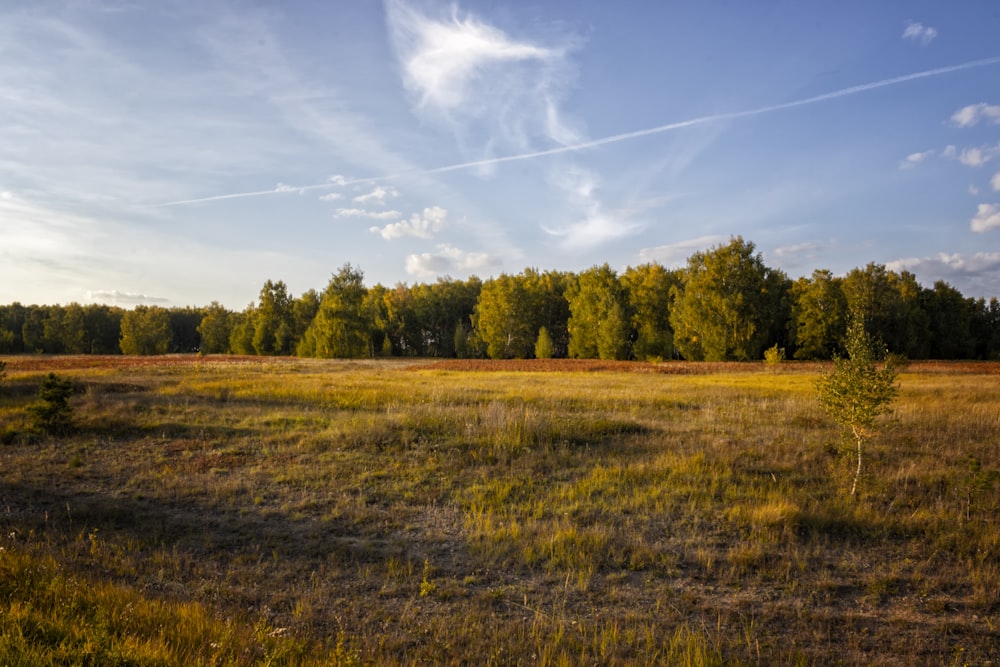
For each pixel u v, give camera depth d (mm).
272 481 10352
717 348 54625
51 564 6004
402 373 37406
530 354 81500
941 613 6070
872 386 9773
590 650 5262
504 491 9789
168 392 21141
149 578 6426
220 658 4160
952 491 9508
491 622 5770
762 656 5250
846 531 8172
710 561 7156
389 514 8867
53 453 12039
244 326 80562
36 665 3297
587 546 7578
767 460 11570
